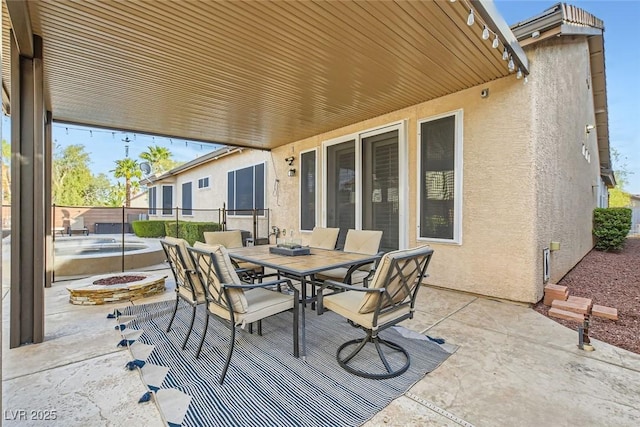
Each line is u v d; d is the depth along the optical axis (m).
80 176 21.31
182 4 2.47
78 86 4.00
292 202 7.32
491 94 3.95
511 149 3.80
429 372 2.26
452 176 4.33
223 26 2.77
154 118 5.36
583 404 1.90
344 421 1.77
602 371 2.26
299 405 1.91
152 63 3.42
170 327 3.09
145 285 4.21
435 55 3.30
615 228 7.77
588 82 7.05
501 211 3.88
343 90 4.20
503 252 3.87
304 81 3.91
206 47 3.11
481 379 2.17
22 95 2.75
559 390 2.04
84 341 2.81
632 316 3.30
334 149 6.20
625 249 8.18
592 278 4.92
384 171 5.27
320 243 4.38
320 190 6.49
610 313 3.24
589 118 7.39
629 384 2.09
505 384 2.11
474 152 4.11
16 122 2.74
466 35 2.92
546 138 3.94
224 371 2.19
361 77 3.80
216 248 2.28
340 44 3.08
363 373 2.24
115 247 8.73
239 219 9.40
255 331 3.06
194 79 3.82
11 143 2.72
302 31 2.86
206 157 10.51
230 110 4.97
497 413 1.82
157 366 2.37
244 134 6.54
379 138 5.36
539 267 3.75
